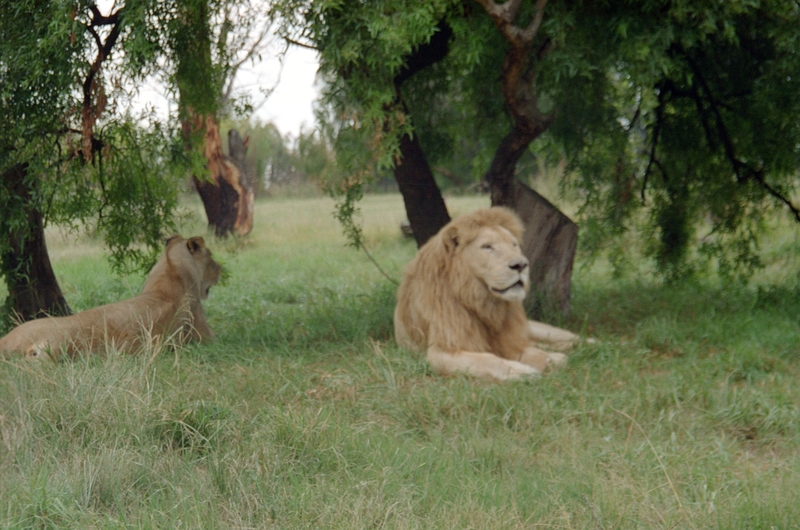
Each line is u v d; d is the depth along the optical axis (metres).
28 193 7.15
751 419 4.84
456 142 9.61
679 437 4.62
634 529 3.31
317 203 32.41
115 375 4.54
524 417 4.86
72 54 6.16
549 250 7.65
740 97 8.42
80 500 3.45
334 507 3.37
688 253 9.84
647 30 6.21
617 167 9.44
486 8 6.01
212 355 6.43
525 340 6.45
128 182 7.59
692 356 6.29
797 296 8.40
